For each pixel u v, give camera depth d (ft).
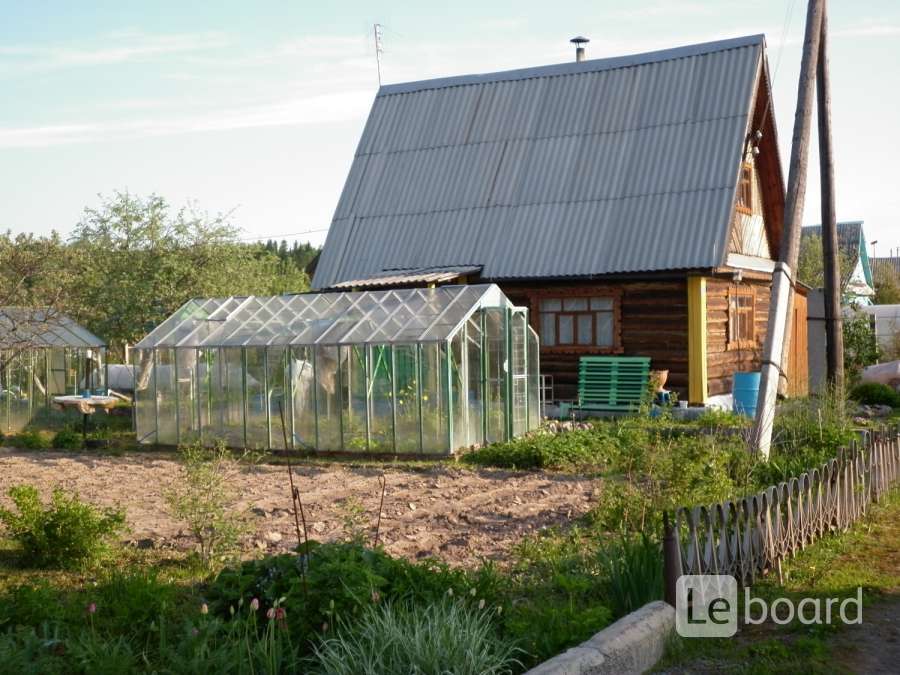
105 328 97.81
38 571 32.45
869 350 96.94
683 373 77.25
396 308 64.64
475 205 90.27
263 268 122.93
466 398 61.87
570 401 80.02
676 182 82.12
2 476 55.01
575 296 81.46
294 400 64.08
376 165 98.68
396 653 19.92
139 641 23.49
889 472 45.06
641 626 22.67
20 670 19.86
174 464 60.13
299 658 21.61
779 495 31.30
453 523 39.96
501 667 20.52
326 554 25.49
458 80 101.91
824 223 65.51
